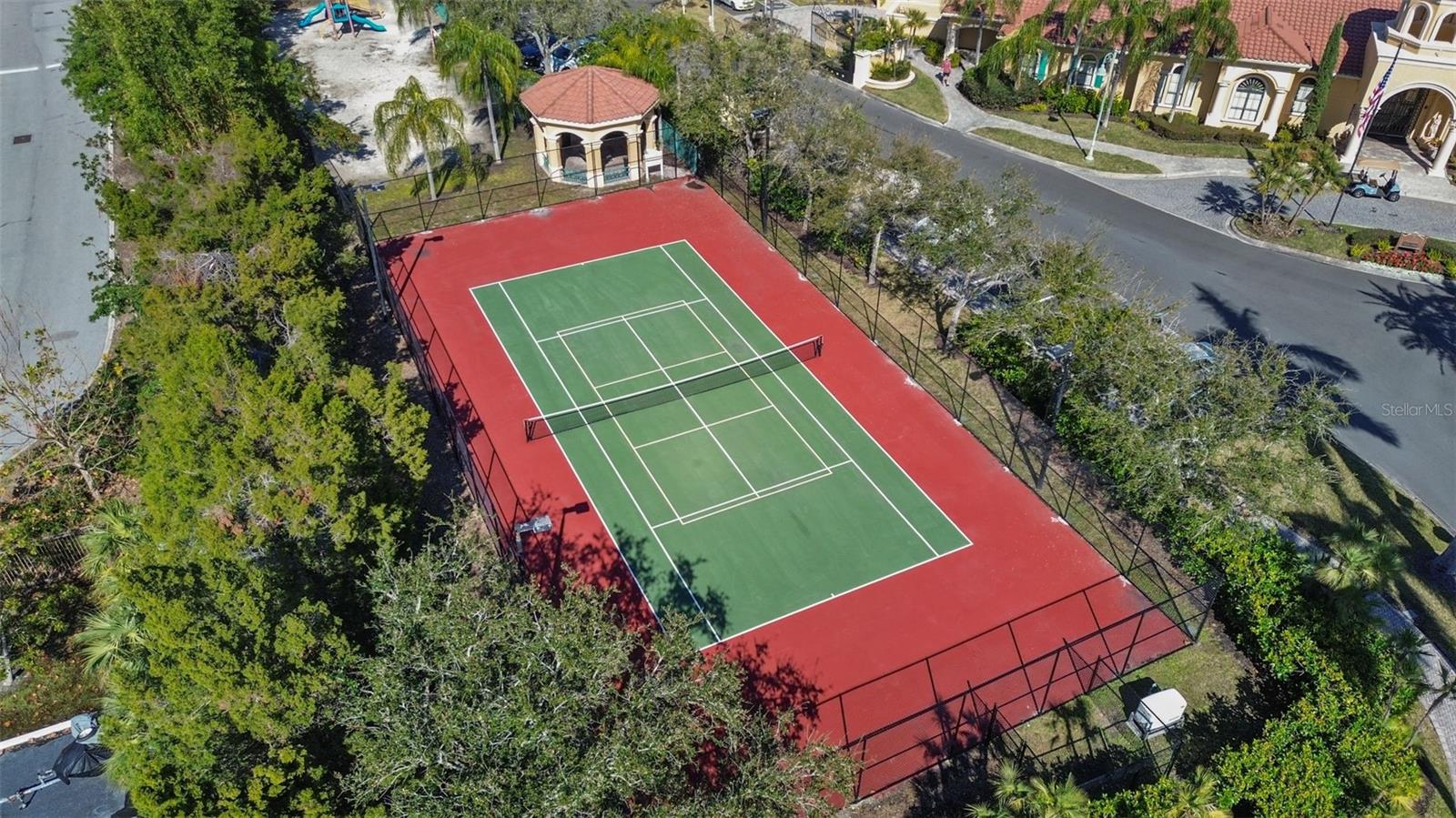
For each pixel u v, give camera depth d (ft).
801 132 162.91
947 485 130.52
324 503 91.50
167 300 120.37
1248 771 92.84
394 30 260.83
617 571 117.50
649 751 74.43
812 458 134.31
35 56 236.43
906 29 250.98
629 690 79.30
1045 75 236.22
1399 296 167.84
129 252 166.20
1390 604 114.83
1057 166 208.03
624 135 192.65
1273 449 123.03
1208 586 112.98
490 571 87.51
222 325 120.88
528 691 74.69
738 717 81.25
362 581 90.79
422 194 189.06
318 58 243.19
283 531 92.17
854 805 94.94
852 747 99.55
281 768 76.18
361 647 85.66
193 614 78.18
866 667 107.96
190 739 75.61
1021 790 86.58
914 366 149.79
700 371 148.77
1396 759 93.25
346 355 147.02
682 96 181.78
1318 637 103.30
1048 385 140.15
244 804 74.95
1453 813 94.63
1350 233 182.29
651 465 132.26
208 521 88.58
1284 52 209.26
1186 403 111.86
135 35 151.02
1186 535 115.55
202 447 95.91
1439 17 189.26
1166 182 202.18
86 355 145.69
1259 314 162.91
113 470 124.88
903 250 171.01
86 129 205.26
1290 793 90.68
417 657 78.07
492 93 201.57
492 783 70.44
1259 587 107.96
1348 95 210.38
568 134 192.65
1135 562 119.75
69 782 94.79
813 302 163.43
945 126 224.33
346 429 99.96
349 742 76.69
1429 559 121.49
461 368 147.95
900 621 112.98
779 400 143.54
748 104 176.24
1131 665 108.06
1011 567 119.55
